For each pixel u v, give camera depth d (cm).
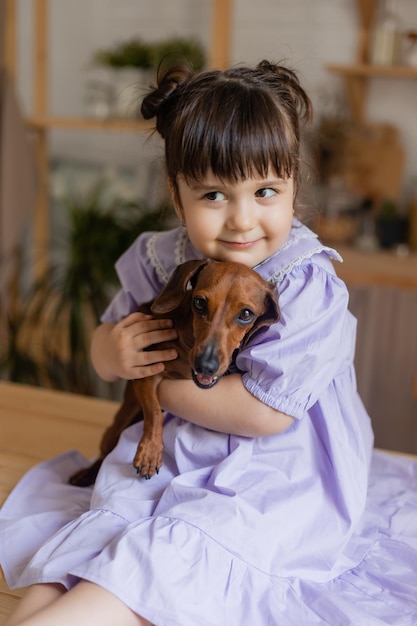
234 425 101
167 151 105
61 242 307
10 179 248
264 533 96
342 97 277
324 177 269
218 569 91
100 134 308
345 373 116
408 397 225
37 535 105
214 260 98
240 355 101
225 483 100
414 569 105
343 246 262
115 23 301
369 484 124
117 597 84
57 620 80
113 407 162
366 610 95
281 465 104
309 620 92
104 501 101
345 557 104
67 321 244
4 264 256
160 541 90
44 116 274
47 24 284
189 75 109
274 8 279
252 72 106
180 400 102
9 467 131
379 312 226
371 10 262
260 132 95
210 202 99
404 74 245
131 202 237
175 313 103
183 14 290
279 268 104
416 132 272
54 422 153
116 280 222
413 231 261
